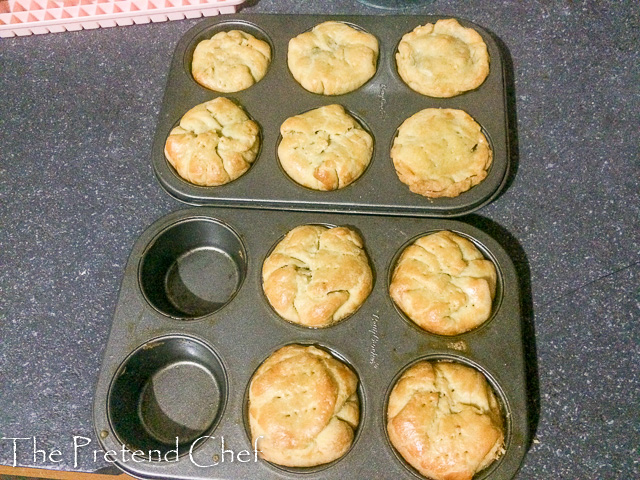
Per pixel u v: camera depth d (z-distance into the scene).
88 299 0.37
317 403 0.29
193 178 0.37
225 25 0.45
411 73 0.39
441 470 0.28
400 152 0.36
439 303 0.31
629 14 0.44
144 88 0.45
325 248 0.34
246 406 0.31
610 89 0.41
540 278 0.35
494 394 0.30
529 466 0.30
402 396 0.30
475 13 0.45
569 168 0.38
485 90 0.39
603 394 0.31
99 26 0.48
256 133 0.38
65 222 0.40
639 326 0.33
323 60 0.40
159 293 0.37
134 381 0.34
